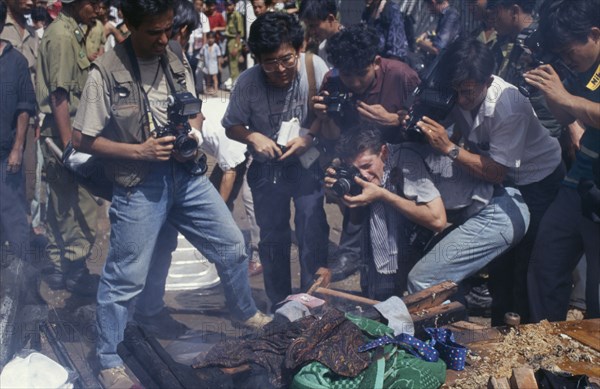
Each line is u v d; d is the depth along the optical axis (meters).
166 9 2.92
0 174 4.09
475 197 3.41
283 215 3.87
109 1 4.41
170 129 3.12
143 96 3.09
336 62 3.53
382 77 3.63
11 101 4.06
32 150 4.86
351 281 4.46
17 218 4.17
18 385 2.75
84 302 4.06
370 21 4.79
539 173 3.61
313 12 4.39
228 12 9.45
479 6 4.51
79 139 3.09
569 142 3.89
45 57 4.09
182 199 3.35
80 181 3.54
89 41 5.10
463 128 3.47
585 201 3.28
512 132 3.33
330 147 3.75
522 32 3.74
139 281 3.22
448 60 3.25
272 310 3.95
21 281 3.47
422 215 3.33
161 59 3.17
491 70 3.25
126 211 3.16
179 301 4.10
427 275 3.42
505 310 3.80
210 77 9.37
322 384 2.55
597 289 3.45
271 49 3.39
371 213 3.46
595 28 3.22
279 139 3.66
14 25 4.94
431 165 3.42
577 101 3.25
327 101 3.60
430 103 3.29
